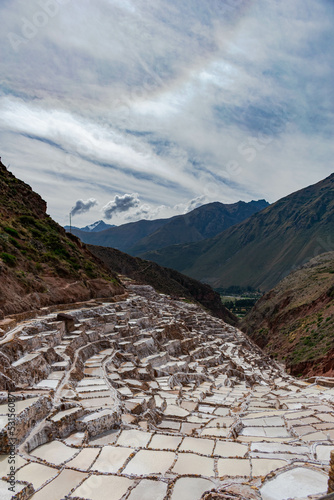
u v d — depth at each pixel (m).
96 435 13.30
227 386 29.47
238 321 147.12
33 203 47.28
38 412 12.65
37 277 31.73
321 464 10.98
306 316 78.31
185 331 44.72
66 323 25.62
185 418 18.12
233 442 13.23
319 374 48.03
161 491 9.46
